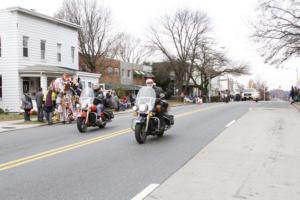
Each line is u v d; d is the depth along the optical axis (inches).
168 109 508.7
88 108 577.3
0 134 598.2
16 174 296.8
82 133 565.3
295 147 412.2
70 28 1375.5
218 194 238.1
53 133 579.2
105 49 2223.2
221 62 2625.5
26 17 1144.8
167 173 295.9
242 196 233.6
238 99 2851.9
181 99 2342.5
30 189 253.8
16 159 359.9
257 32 1182.3
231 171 300.5
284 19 1115.9
